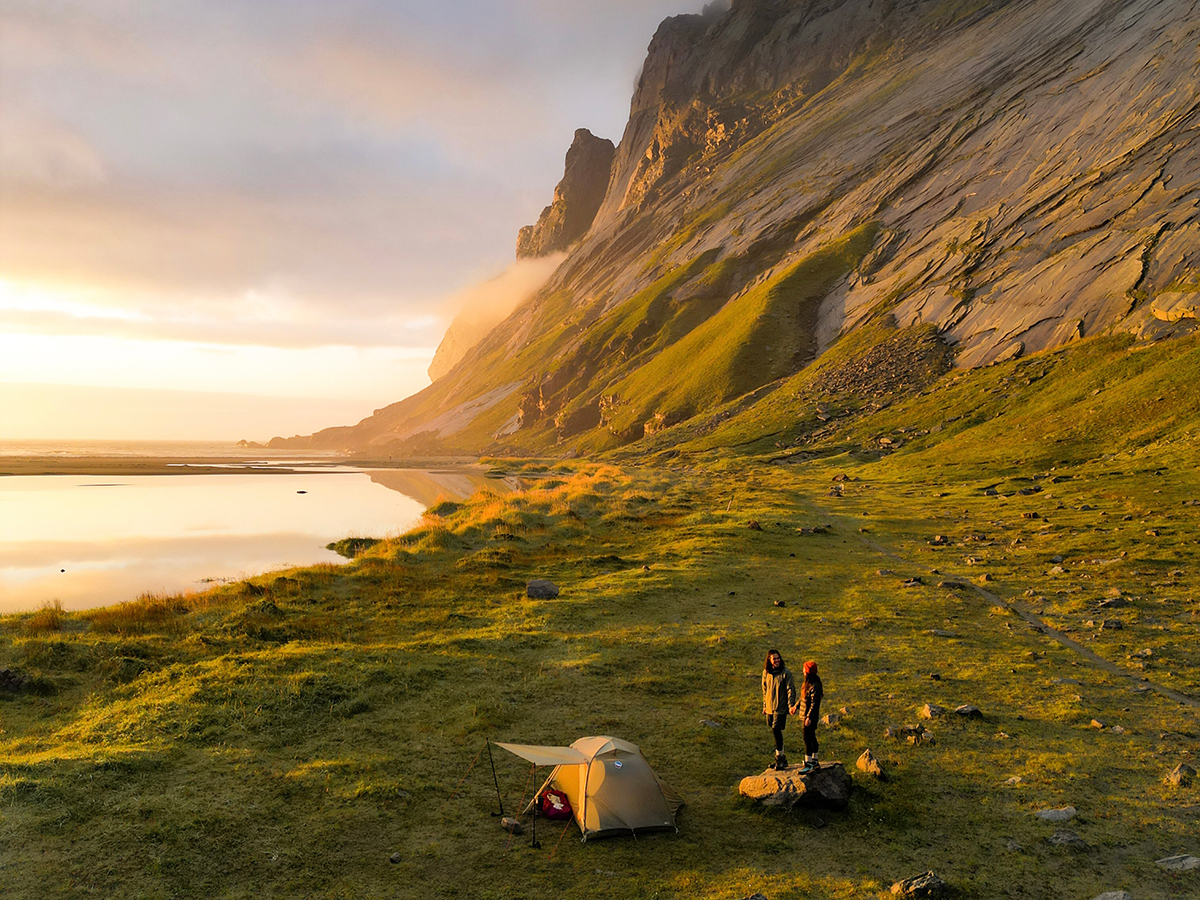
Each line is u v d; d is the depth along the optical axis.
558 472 134.62
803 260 180.50
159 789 12.95
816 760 13.08
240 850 11.14
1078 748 14.59
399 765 14.32
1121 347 79.25
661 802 12.30
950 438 77.12
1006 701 17.38
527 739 15.59
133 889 10.01
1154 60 137.00
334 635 23.52
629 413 176.38
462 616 26.00
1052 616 24.34
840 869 10.71
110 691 18.19
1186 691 17.47
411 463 185.12
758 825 12.14
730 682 19.11
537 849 11.46
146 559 42.94
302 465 163.12
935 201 165.50
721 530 42.72
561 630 23.95
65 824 11.48
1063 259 106.75
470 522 47.28
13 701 17.52
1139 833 11.32
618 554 38.53
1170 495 40.91
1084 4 193.25
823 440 97.38
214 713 16.44
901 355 117.06
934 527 42.56
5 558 43.31
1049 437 64.00
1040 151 146.75
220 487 98.06
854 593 28.48
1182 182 102.56
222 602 28.06
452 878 10.58
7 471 116.69
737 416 129.88
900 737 15.47
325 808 12.53
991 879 10.24
